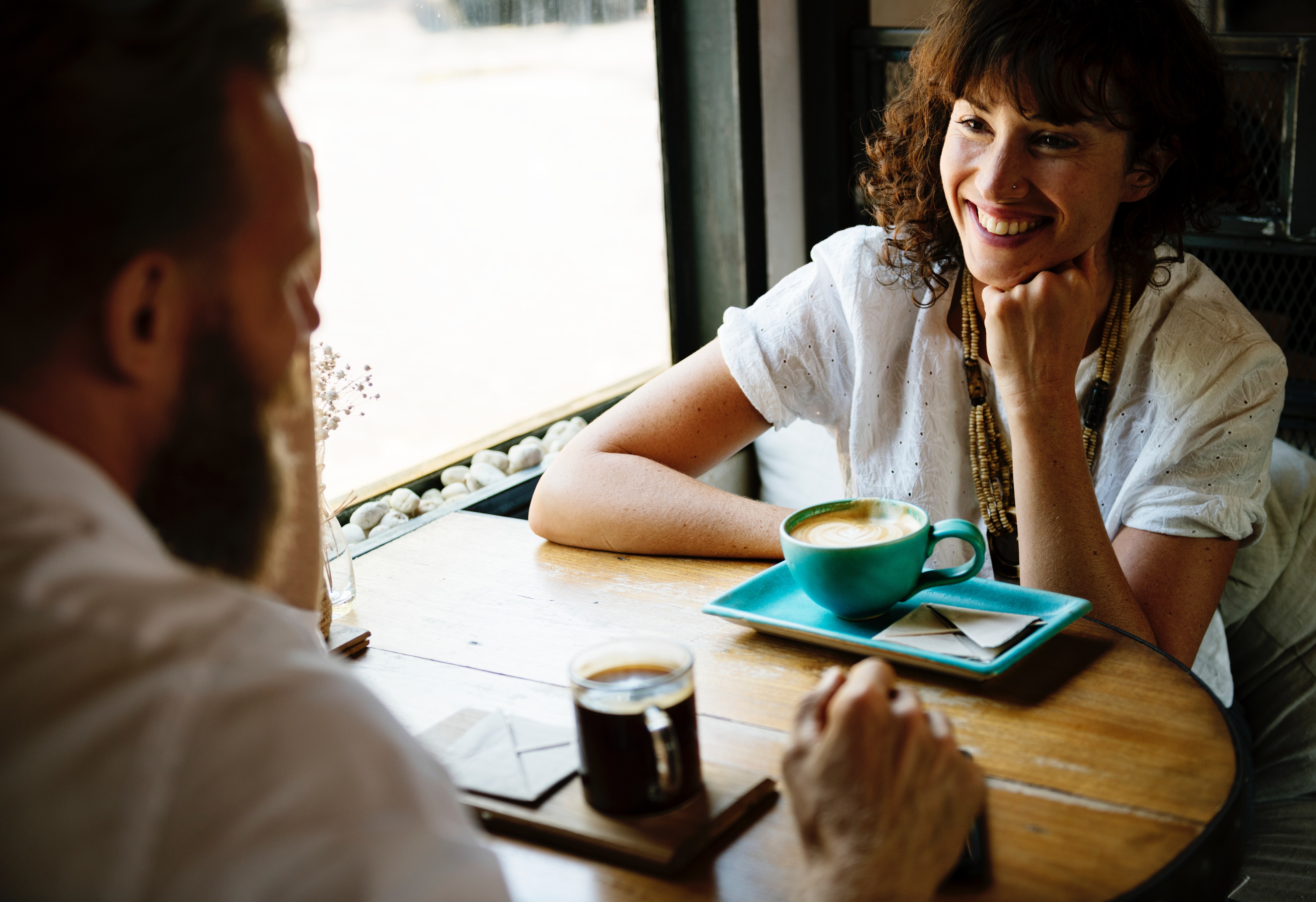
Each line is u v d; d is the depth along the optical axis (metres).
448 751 0.83
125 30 0.43
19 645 0.40
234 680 0.41
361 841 0.40
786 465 2.29
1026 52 1.15
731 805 0.74
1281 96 1.89
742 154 2.26
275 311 0.52
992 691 0.90
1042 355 1.22
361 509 1.80
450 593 1.17
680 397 1.44
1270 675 1.59
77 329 0.46
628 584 1.16
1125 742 0.82
